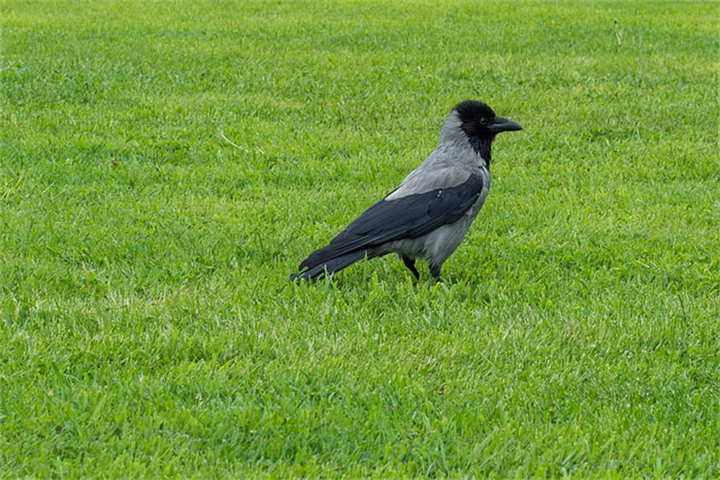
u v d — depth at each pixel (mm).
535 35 28906
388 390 8125
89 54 24500
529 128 18703
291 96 21000
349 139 17625
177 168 15555
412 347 9039
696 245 12477
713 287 11016
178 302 9961
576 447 7273
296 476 6867
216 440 7312
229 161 16156
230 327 9367
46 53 24562
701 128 18891
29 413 7453
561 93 21562
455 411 7816
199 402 7859
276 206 13906
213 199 14156
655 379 8547
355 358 8773
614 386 8453
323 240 12477
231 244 12156
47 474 6723
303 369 8438
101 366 8438
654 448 7406
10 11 33219
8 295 10016
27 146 16234
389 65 24203
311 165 15953
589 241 12633
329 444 7293
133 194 14227
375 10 34531
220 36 28422
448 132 11461
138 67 23203
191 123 18422
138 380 8125
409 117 19422
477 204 11258
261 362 8539
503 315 9945
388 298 10312
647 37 28766
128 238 12133
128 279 10758
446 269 11773
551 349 9094
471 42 27594
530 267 11633
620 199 14594
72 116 18500
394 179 15406
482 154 11547
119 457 6859
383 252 10984
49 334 9008
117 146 16453
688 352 9133
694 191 14984
